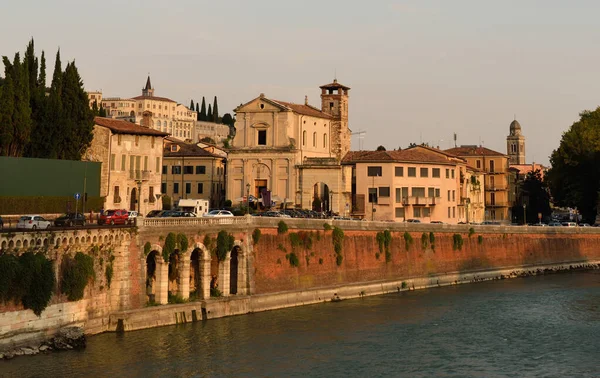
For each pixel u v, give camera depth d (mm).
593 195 158500
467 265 126250
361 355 72500
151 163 124250
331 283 103812
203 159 162875
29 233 66250
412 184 150750
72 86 108312
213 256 90812
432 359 71688
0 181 92062
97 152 114562
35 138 103625
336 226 105688
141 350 70438
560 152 160500
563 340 80188
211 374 64438
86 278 72188
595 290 115125
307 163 140000
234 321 85500
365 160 147875
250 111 143125
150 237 80625
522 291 113812
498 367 69438
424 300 104062
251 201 134375
